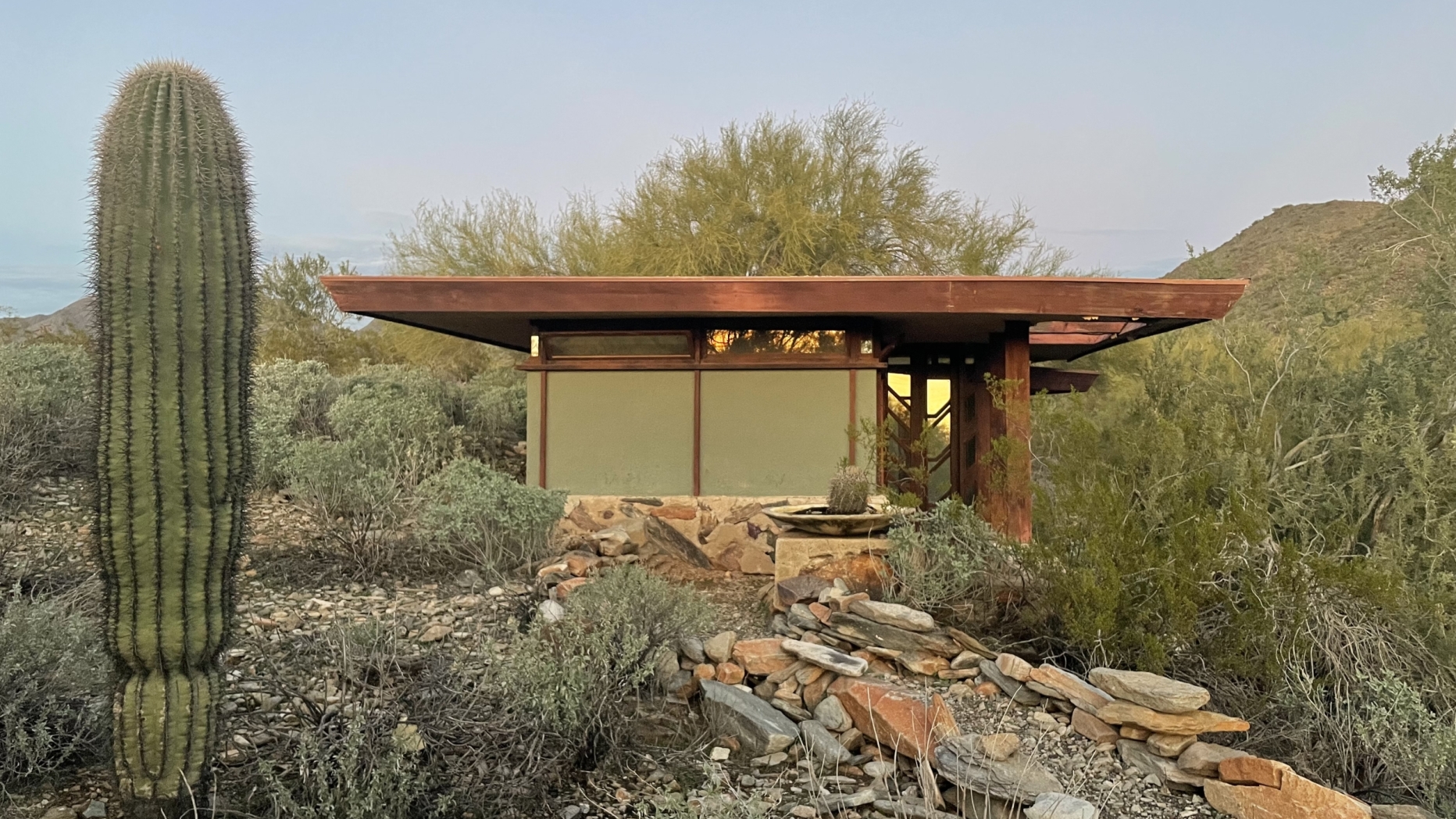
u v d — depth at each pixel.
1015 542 5.58
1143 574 5.05
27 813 3.19
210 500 3.06
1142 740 4.18
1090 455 5.78
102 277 2.97
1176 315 7.21
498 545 7.15
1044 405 6.27
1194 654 4.91
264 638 5.12
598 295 7.21
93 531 2.98
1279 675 4.59
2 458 7.59
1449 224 8.98
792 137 17.69
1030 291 7.16
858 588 6.04
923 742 4.15
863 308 7.17
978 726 4.41
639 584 5.25
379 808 3.13
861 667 4.78
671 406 8.25
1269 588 4.90
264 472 9.08
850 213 17.28
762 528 7.89
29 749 3.35
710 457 8.21
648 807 3.77
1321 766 4.17
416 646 4.94
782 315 8.06
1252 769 3.73
